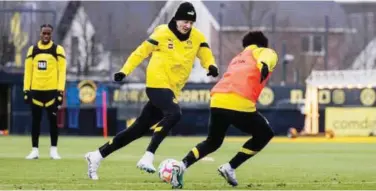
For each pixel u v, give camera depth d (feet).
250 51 69.77
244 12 444.14
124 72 71.51
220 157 127.44
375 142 211.61
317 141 218.38
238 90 68.44
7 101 271.69
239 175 88.17
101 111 262.88
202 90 266.36
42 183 72.95
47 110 114.11
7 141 191.01
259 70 68.28
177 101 72.49
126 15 416.05
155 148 71.05
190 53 72.95
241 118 68.90
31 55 112.98
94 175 76.23
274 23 367.86
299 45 455.63
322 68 456.45
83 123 262.67
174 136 259.19
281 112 269.03
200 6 442.09
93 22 409.49
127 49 393.29
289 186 72.08
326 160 122.11
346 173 93.04
